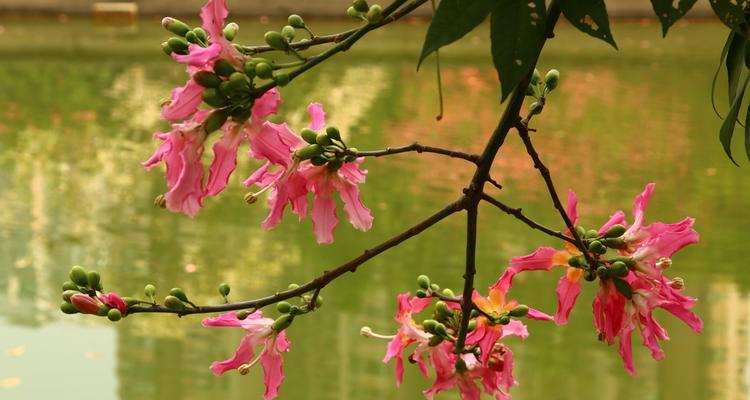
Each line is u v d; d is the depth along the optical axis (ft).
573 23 3.32
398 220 36.04
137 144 46.80
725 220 36.63
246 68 3.45
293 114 52.54
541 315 4.52
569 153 46.52
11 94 56.54
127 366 24.40
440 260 31.94
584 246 4.41
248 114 3.51
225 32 3.59
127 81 60.85
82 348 25.45
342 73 65.41
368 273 30.66
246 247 33.14
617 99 59.21
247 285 29.78
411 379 23.79
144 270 30.94
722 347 25.90
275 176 4.31
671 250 4.37
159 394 22.93
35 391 22.76
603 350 25.46
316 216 4.22
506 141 48.47
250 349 4.38
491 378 4.48
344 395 22.86
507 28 3.17
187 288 29.50
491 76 65.92
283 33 3.72
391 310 27.78
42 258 32.04
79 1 84.53
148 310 4.09
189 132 3.48
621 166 44.29
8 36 75.05
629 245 4.47
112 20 83.66
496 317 4.50
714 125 52.65
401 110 54.75
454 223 35.91
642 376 24.13
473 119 52.95
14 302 28.53
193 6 85.20
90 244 33.37
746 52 3.99
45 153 45.01
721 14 3.39
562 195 39.93
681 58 73.87
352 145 46.78
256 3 84.38
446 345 4.52
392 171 42.63
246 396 23.13
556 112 55.62
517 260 4.53
